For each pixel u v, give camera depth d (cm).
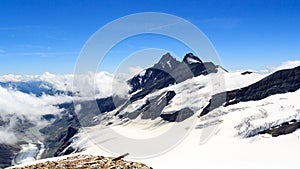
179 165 5119
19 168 1483
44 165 1481
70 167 1409
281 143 10525
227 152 8825
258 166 7319
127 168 1374
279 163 7956
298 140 10750
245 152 9312
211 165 6656
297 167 7456
